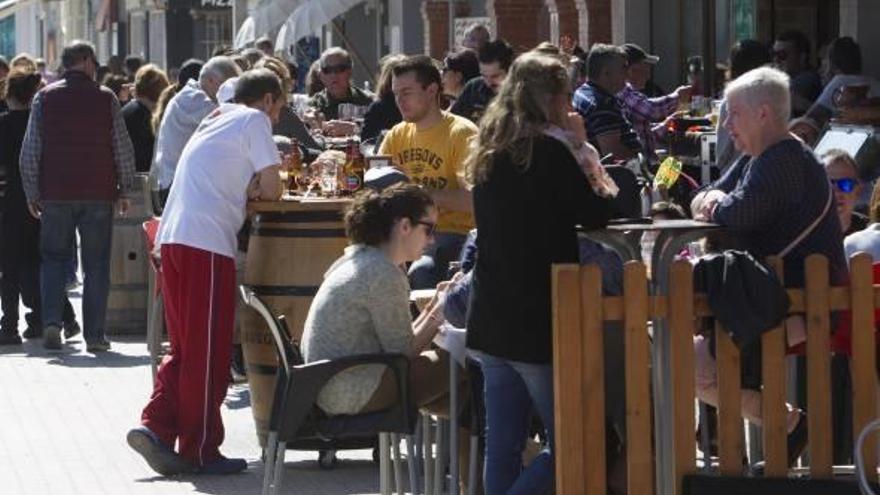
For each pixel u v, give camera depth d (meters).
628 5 49.97
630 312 16.44
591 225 17.20
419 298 21.62
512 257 17.34
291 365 19.59
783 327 16.73
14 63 36.50
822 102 32.69
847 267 17.66
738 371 16.73
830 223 17.48
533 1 56.09
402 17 68.38
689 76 47.00
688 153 33.00
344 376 19.42
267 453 19.92
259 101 24.12
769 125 17.36
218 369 23.64
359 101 39.69
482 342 17.62
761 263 16.97
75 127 33.81
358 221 19.86
